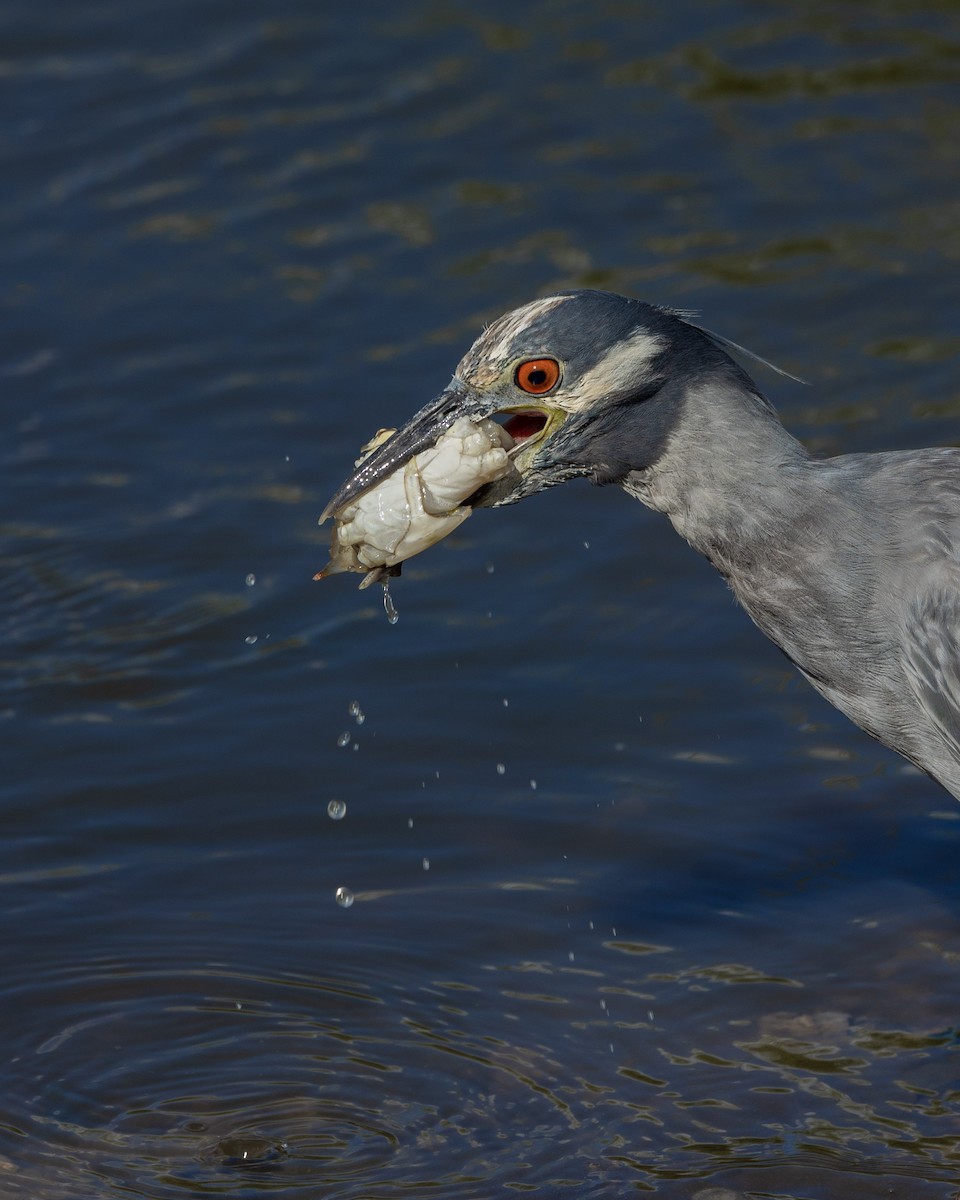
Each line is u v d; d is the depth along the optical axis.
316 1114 9.30
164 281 17.50
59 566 14.09
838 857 11.16
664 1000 10.05
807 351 16.03
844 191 18.25
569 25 21.42
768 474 9.14
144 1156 9.04
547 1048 9.73
